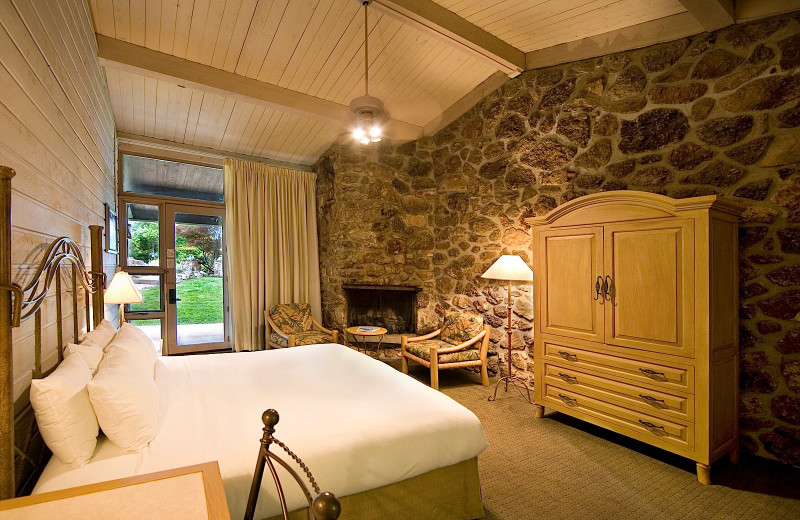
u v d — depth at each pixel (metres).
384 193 5.04
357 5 2.96
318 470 1.42
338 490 1.44
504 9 3.05
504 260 3.70
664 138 2.91
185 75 3.35
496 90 4.19
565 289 2.84
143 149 4.65
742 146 2.53
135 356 1.86
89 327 2.39
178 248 4.95
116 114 4.11
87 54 2.54
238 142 4.90
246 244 4.99
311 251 5.48
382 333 4.16
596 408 2.64
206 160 5.05
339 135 4.91
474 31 3.27
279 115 4.45
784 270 2.35
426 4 2.98
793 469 2.27
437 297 4.95
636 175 3.06
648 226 2.38
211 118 4.37
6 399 1.08
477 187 4.43
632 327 2.45
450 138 4.78
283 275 5.21
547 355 2.97
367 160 4.99
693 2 2.46
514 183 4.01
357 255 4.97
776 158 2.39
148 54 3.17
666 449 2.28
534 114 3.82
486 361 4.00
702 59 2.74
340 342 4.98
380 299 5.12
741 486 2.11
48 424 1.27
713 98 2.67
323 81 3.85
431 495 1.70
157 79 3.46
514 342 3.98
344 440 1.52
